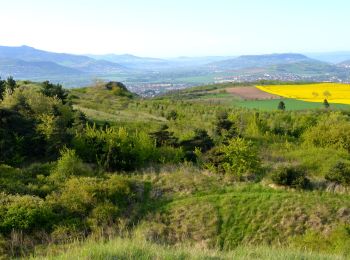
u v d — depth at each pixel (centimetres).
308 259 1278
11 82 5181
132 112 6400
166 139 3700
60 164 2802
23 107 3659
